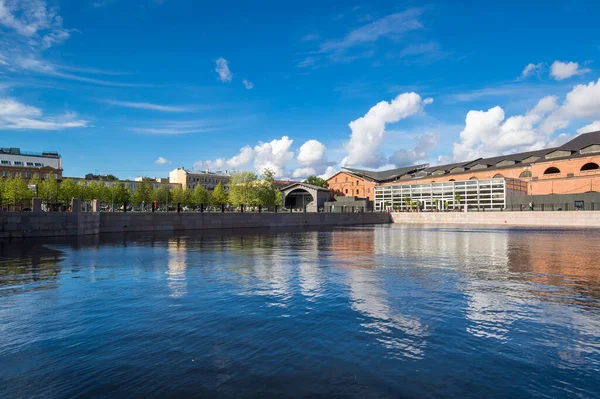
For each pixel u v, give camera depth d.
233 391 4.05
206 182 139.62
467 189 77.00
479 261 14.03
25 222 25.11
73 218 27.48
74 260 14.32
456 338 5.60
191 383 4.24
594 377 4.36
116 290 8.89
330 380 4.29
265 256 15.74
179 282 9.84
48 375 4.48
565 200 62.78
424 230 41.72
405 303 7.62
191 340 5.56
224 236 29.59
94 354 5.08
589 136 75.12
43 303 7.69
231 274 11.10
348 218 65.56
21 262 13.76
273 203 84.25
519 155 87.81
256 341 5.51
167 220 37.38
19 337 5.73
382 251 17.88
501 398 3.89
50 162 111.81
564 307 7.27
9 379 4.38
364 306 7.39
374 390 4.06
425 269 12.04
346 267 12.48
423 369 4.57
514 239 26.16
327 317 6.66
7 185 63.16
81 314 6.90
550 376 4.39
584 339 5.55
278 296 8.25
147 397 3.95
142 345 5.38
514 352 5.09
